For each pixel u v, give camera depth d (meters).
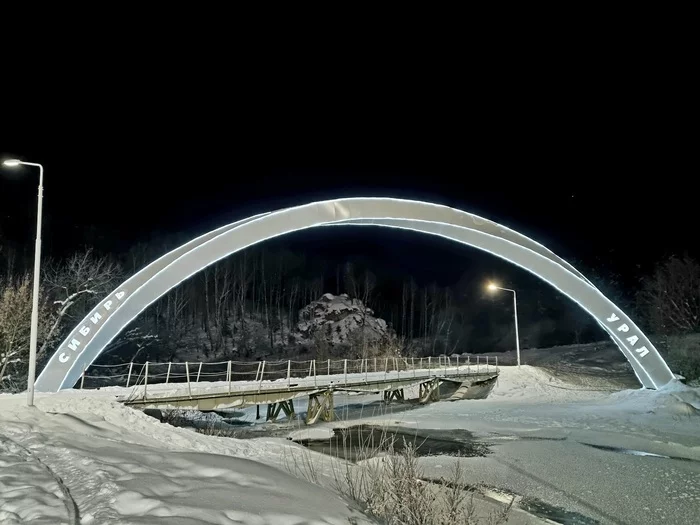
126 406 15.01
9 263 37.31
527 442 17.50
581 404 27.28
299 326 50.97
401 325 63.72
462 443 17.33
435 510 7.84
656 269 47.62
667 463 14.38
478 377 33.62
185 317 49.22
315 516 6.13
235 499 6.27
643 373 29.16
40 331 22.58
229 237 23.55
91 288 29.83
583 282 29.70
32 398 13.78
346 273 61.16
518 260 29.97
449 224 28.67
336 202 26.06
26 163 14.43
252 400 19.95
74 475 6.80
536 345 60.53
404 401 32.41
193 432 14.58
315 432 19.14
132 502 5.60
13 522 4.88
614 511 10.30
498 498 10.98
